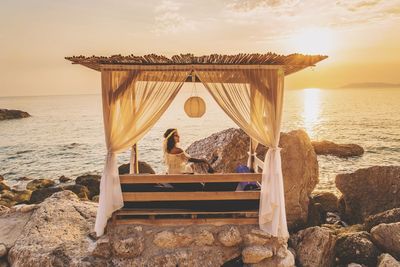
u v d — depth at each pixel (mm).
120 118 6547
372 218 8945
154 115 6551
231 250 6707
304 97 176875
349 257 7609
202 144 12172
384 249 7645
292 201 10016
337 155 26750
